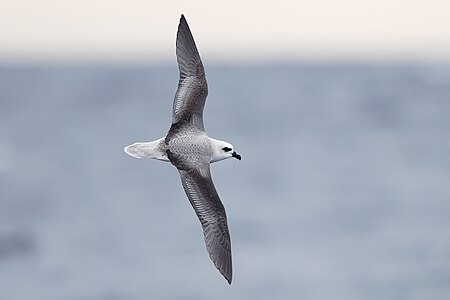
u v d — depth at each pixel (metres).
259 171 53.84
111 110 106.44
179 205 44.12
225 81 184.38
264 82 174.12
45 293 30.23
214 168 55.12
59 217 42.06
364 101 108.56
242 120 87.31
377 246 34.56
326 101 112.00
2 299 29.94
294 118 88.44
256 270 31.44
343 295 28.92
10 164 60.25
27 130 83.44
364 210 41.34
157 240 36.47
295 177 51.44
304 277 30.70
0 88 168.50
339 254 33.34
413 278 30.53
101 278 31.48
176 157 13.72
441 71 198.00
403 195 45.03
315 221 39.16
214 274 31.33
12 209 44.38
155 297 29.23
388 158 59.09
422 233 36.44
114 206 44.34
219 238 13.80
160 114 98.75
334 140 70.38
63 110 109.00
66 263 33.47
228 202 43.97
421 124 80.50
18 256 34.78
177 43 14.86
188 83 14.66
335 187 47.84
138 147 13.80
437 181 49.16
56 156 63.88
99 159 61.78
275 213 41.06
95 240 36.91
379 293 29.08
